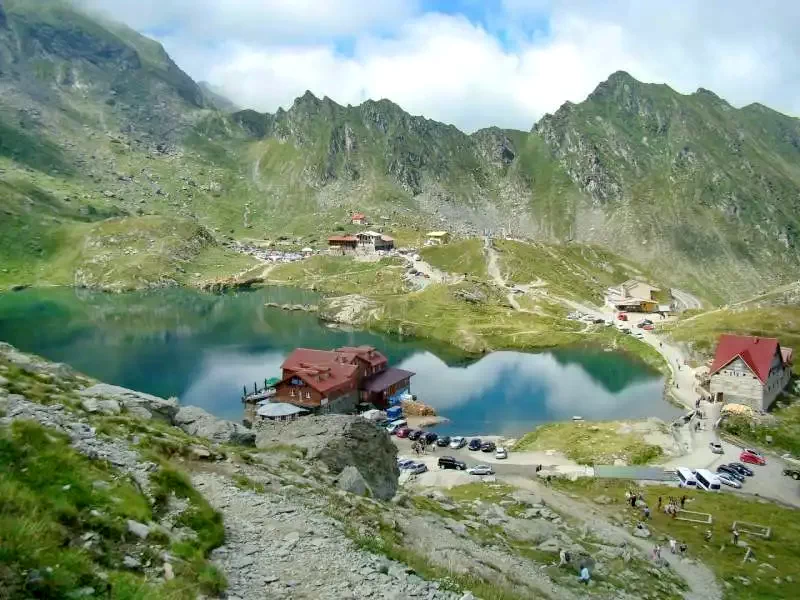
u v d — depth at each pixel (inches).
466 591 976.9
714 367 5398.6
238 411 5137.8
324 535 1039.6
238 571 866.1
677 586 1894.7
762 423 4660.4
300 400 4909.0
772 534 2591.0
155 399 1760.6
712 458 3860.7
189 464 1273.4
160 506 942.4
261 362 6924.2
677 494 3125.0
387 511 1488.7
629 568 1911.9
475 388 6254.9
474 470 3572.8
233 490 1178.6
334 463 1781.5
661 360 7101.4
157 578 721.6
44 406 1160.2
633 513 2805.1
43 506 732.0
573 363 7362.2
